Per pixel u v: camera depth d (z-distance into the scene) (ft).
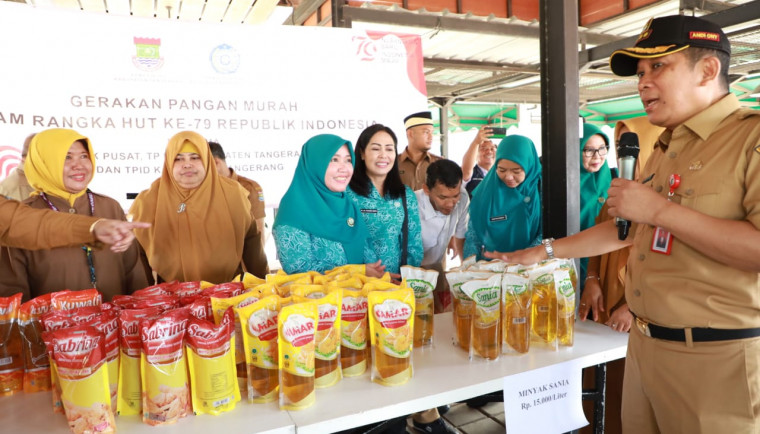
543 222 5.29
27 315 3.34
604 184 7.25
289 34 7.19
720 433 3.24
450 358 3.80
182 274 6.09
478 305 3.69
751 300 3.12
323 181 5.49
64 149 5.04
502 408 8.83
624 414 4.04
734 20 7.46
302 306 3.02
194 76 6.73
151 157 6.59
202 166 6.07
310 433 2.85
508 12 15.66
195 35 6.70
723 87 3.39
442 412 8.68
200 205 6.06
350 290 3.50
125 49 6.38
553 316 3.98
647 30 3.45
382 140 6.05
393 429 4.99
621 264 5.13
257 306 3.10
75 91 6.16
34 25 5.92
